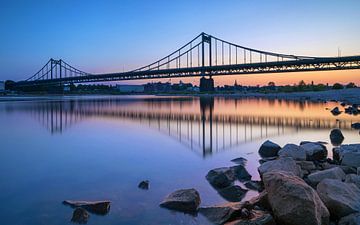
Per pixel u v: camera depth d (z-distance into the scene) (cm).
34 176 962
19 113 3766
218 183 840
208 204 709
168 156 1270
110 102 6994
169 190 811
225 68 8125
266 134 1972
